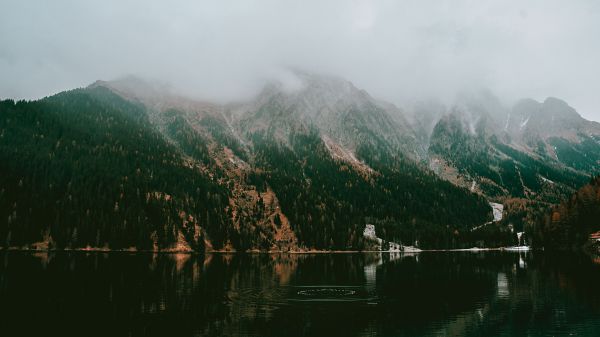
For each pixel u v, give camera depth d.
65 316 58.50
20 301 67.12
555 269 120.50
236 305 68.62
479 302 72.38
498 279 100.56
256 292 81.44
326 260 173.12
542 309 66.19
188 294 77.31
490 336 51.78
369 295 79.38
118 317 58.62
